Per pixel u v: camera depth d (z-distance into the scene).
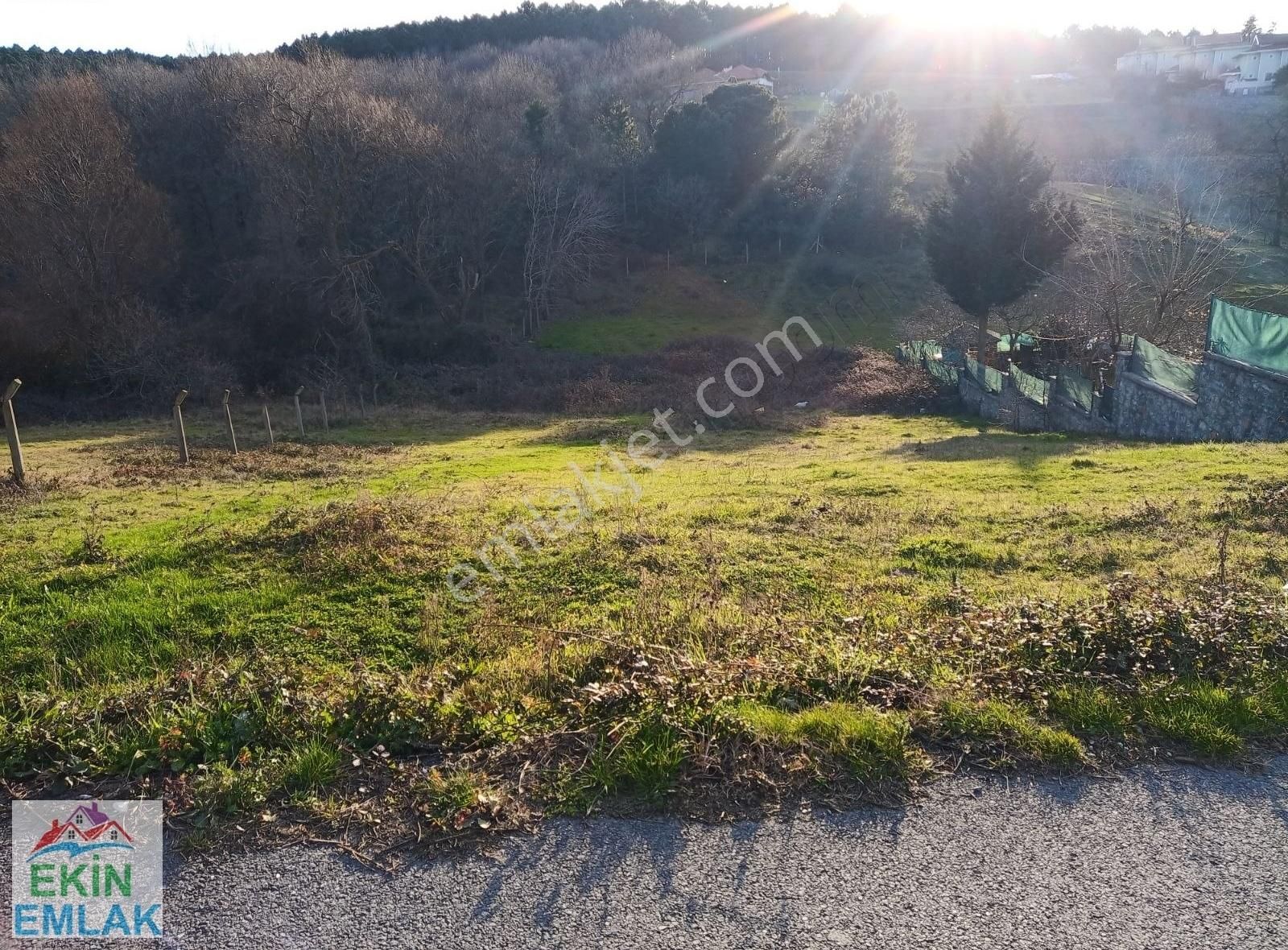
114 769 3.82
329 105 34.34
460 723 4.07
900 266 44.09
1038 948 2.72
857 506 10.02
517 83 51.72
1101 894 2.96
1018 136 31.06
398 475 14.62
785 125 48.28
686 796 3.50
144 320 31.61
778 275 44.34
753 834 3.28
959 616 5.60
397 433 23.44
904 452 16.47
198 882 3.12
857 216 45.22
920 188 54.03
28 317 30.88
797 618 5.80
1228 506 8.89
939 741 3.92
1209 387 15.05
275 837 3.35
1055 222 28.95
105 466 15.44
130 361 30.34
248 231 40.50
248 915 2.94
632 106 57.25
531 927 2.84
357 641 5.90
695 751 3.73
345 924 2.89
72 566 7.59
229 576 7.20
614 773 3.63
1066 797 3.51
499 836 3.31
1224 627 4.85
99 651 5.67
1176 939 2.76
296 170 34.84
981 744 3.87
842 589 6.86
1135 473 11.69
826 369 31.45
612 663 4.76
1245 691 4.25
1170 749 3.85
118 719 4.24
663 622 5.73
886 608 6.17
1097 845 3.21
